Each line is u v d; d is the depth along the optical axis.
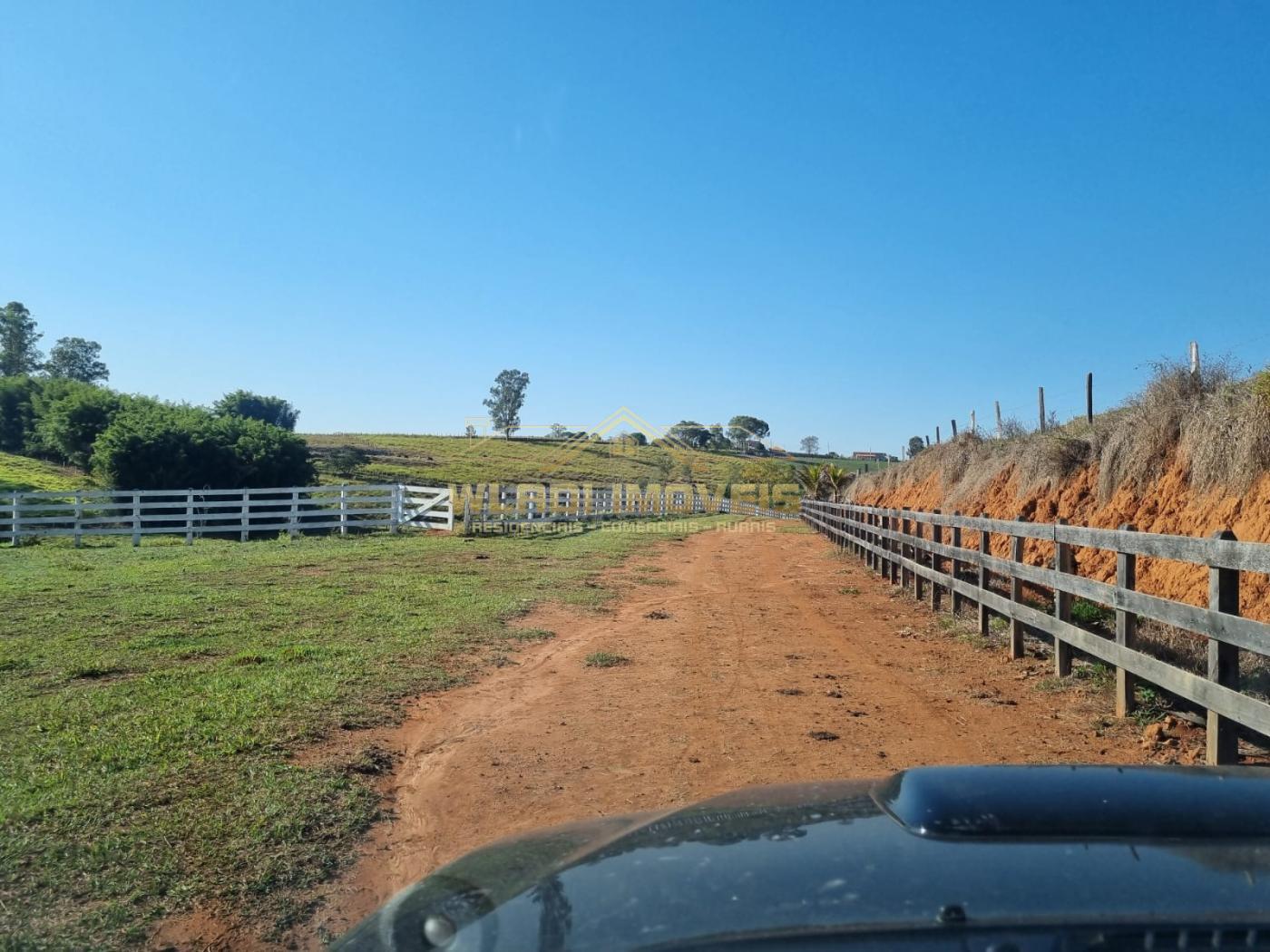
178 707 6.51
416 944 1.60
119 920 3.48
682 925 1.37
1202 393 9.48
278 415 83.25
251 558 18.50
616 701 7.06
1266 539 7.15
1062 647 7.33
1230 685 4.92
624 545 23.12
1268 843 1.52
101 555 19.16
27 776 5.05
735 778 5.21
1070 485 11.66
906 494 22.91
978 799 1.73
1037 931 1.22
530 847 2.15
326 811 4.59
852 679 7.79
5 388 49.25
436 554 19.53
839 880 1.44
